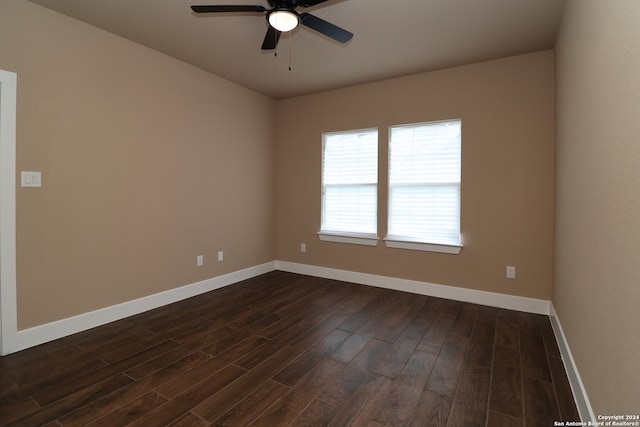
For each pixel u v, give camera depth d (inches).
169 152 128.9
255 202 172.7
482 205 130.9
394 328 108.2
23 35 89.4
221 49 121.8
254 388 74.7
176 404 68.7
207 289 146.6
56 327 97.7
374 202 157.6
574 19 79.1
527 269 123.7
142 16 99.4
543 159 120.3
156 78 123.3
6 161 86.5
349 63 132.6
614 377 46.0
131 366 83.6
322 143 170.6
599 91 56.2
